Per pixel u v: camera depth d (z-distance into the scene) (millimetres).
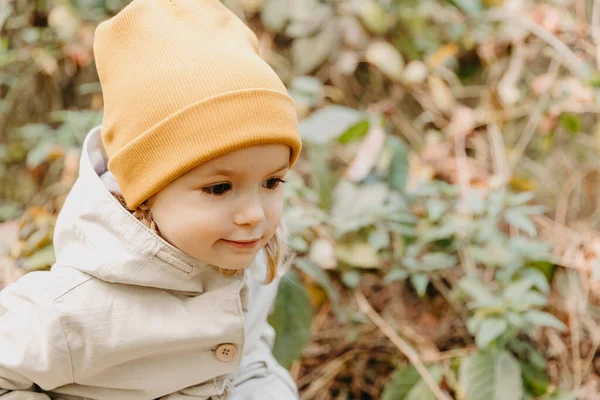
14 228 1314
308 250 1284
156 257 691
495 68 1692
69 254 732
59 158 1552
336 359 1349
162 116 624
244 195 645
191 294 758
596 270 1291
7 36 1623
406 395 1192
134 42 662
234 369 784
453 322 1365
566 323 1312
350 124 1370
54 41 1602
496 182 1435
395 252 1333
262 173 646
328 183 1375
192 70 629
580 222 1612
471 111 1661
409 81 1648
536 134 1692
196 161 616
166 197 652
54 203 1433
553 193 1650
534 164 1685
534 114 1620
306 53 1641
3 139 1679
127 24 669
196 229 643
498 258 1274
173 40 651
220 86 625
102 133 695
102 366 718
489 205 1326
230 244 665
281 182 704
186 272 712
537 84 1604
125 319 705
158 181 635
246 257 679
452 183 1541
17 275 1174
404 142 1685
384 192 1343
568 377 1277
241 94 625
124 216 690
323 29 1640
